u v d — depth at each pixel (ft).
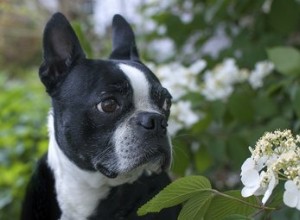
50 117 2.69
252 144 3.33
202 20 4.22
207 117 3.52
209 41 4.41
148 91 2.50
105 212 2.65
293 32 3.98
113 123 2.44
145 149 2.37
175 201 2.02
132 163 2.38
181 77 3.70
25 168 4.32
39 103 5.32
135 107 2.47
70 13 6.16
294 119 3.49
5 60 7.66
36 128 4.96
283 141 1.93
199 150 3.52
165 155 2.41
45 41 2.64
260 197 2.09
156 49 4.82
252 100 3.52
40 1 6.13
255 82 3.76
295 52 3.19
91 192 2.64
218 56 4.12
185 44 4.40
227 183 3.82
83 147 2.50
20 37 7.12
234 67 3.74
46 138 4.71
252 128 3.51
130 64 2.59
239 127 3.57
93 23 5.75
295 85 3.26
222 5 3.93
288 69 3.16
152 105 2.51
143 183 2.65
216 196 2.06
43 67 2.63
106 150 2.44
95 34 5.71
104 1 5.59
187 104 3.54
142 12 4.81
